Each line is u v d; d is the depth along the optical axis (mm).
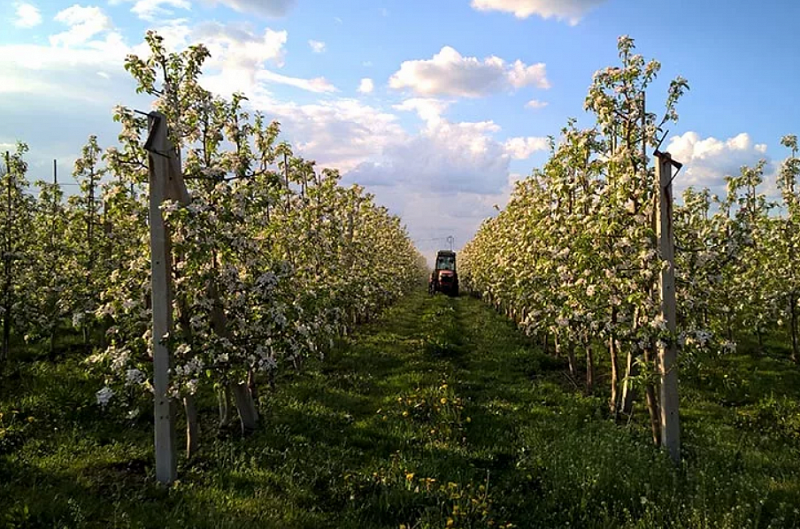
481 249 27109
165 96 6613
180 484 5500
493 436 7617
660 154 6398
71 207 12602
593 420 8125
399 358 13133
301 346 7129
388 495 5445
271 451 6625
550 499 5523
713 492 5352
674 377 6449
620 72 7527
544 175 12219
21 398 8117
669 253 6395
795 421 8016
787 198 13672
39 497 4984
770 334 15820
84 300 11594
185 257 6070
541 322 11195
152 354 5820
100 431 7246
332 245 12633
